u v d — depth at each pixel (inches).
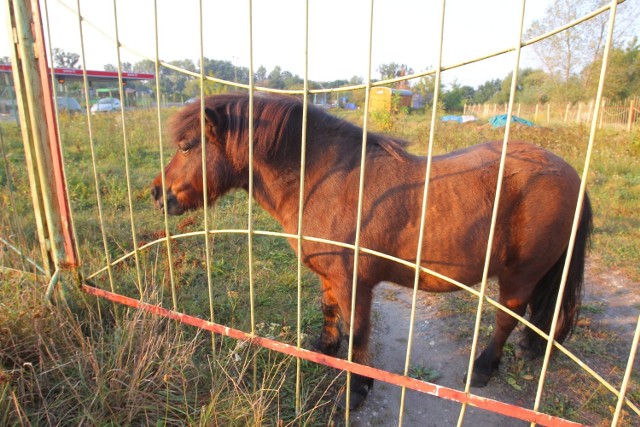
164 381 84.0
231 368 98.2
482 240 91.0
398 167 92.3
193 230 185.5
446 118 888.3
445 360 121.5
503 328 107.3
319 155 92.2
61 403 81.5
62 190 100.7
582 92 882.1
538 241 93.4
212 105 92.7
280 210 98.6
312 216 92.2
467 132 512.7
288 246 184.1
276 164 93.2
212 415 80.2
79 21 83.7
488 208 90.1
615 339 129.7
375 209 89.1
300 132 91.8
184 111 96.1
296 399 88.9
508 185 90.7
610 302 151.8
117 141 382.6
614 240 197.3
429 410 103.0
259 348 95.0
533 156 94.5
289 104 91.2
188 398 87.4
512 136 448.8
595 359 120.6
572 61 874.1
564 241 96.9
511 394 109.2
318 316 133.3
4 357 91.1
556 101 927.7
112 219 188.1
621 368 116.7
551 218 92.3
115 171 287.9
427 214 89.3
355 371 78.9
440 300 152.6
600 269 174.4
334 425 95.4
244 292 142.2
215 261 161.5
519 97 1201.4
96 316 109.3
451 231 89.5
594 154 361.1
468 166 93.0
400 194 89.9
